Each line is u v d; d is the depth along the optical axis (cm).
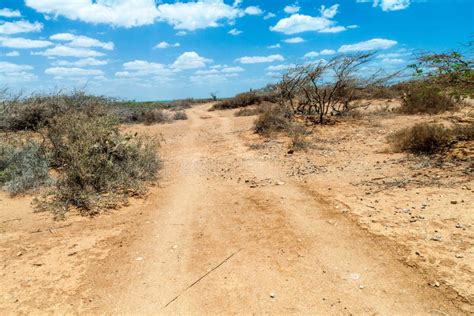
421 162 748
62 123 865
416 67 791
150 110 2247
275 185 714
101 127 823
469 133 852
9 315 329
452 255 382
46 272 402
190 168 931
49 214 577
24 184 696
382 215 501
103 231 514
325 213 540
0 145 843
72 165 680
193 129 1792
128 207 613
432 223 456
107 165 711
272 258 421
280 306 334
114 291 366
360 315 316
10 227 527
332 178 721
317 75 1490
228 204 617
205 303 343
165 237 491
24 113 1248
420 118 1363
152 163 849
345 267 391
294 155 973
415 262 381
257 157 994
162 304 345
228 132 1562
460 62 740
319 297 345
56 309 338
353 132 1236
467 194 532
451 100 1459
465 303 314
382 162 802
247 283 373
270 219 536
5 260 429
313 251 430
